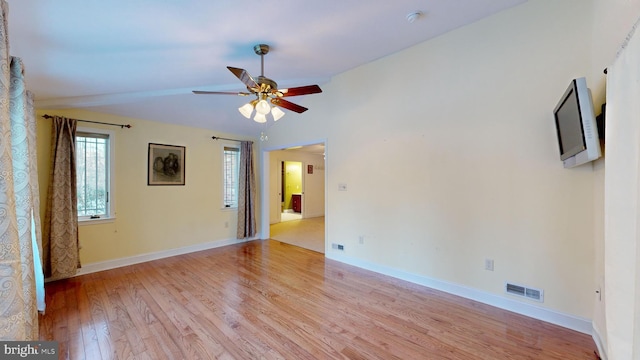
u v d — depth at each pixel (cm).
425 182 309
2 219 101
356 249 382
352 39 273
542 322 232
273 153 757
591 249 212
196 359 186
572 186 220
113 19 177
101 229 369
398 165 333
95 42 203
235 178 530
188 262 402
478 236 271
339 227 404
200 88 351
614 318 131
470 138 274
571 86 168
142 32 199
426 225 309
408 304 267
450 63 286
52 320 236
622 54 125
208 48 244
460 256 284
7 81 106
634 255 117
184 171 452
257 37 239
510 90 249
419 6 225
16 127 133
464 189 279
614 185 132
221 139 502
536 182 237
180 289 303
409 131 321
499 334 216
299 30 237
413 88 316
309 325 229
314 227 695
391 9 222
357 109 376
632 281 118
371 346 202
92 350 195
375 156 356
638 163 108
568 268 223
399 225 333
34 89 277
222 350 196
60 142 324
